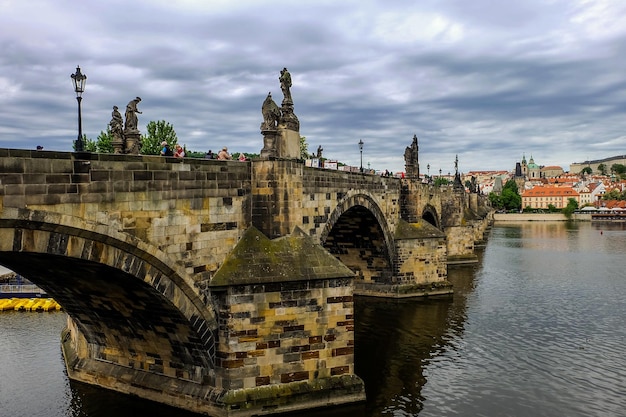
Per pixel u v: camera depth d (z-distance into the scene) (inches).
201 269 1502.2
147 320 1568.7
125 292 1451.8
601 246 6491.1
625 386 1891.0
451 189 4968.0
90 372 1836.9
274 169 1688.0
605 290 3585.1
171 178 1393.9
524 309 3019.2
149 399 1683.1
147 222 1327.5
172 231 1402.6
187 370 1644.9
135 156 1286.9
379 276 3346.5
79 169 1157.7
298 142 1815.9
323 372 1631.4
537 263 4948.3
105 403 1692.9
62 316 2977.4
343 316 1658.5
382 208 3102.9
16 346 2340.1
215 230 1556.3
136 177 1291.8
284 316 1582.2
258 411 1526.8
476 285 3777.1
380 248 3260.3
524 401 1760.6
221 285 1502.2
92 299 1578.5
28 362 2100.1
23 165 1047.0
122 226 1263.5
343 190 2460.6
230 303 1523.1
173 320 1513.3
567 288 3659.0
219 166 1571.1
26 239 1084.5
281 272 1589.6
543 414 1670.8
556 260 5152.6
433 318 2815.0
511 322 2736.2
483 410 1692.9
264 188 1694.1
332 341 1643.7
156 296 1412.4
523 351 2266.2
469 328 2618.1
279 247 1669.5
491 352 2253.9
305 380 1608.0
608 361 2143.2
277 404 1549.0
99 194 1203.2
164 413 1616.6
